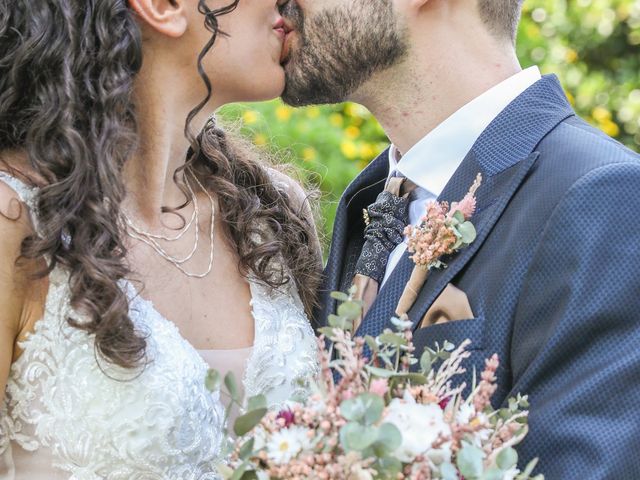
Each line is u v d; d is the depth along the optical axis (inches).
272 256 87.0
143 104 81.1
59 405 73.7
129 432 73.7
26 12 76.0
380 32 84.2
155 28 78.7
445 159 85.0
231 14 81.2
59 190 73.7
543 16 195.3
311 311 89.4
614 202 71.6
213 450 77.6
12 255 73.6
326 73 86.7
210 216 87.0
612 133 190.1
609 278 69.8
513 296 73.4
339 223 91.7
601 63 200.7
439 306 76.8
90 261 73.0
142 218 82.5
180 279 82.7
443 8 85.0
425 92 86.3
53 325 74.2
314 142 155.3
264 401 61.3
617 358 68.2
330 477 58.2
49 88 75.5
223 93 83.7
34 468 74.9
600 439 66.2
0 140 77.4
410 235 79.4
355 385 62.1
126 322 73.4
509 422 63.6
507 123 81.6
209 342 82.3
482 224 77.8
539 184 76.2
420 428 60.0
